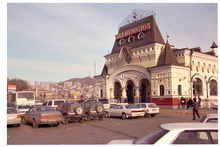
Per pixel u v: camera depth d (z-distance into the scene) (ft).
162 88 104.99
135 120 64.59
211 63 126.82
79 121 62.23
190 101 97.76
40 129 49.85
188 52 111.34
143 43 120.88
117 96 132.67
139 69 119.14
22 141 35.53
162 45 115.14
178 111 87.15
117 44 143.23
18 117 52.19
